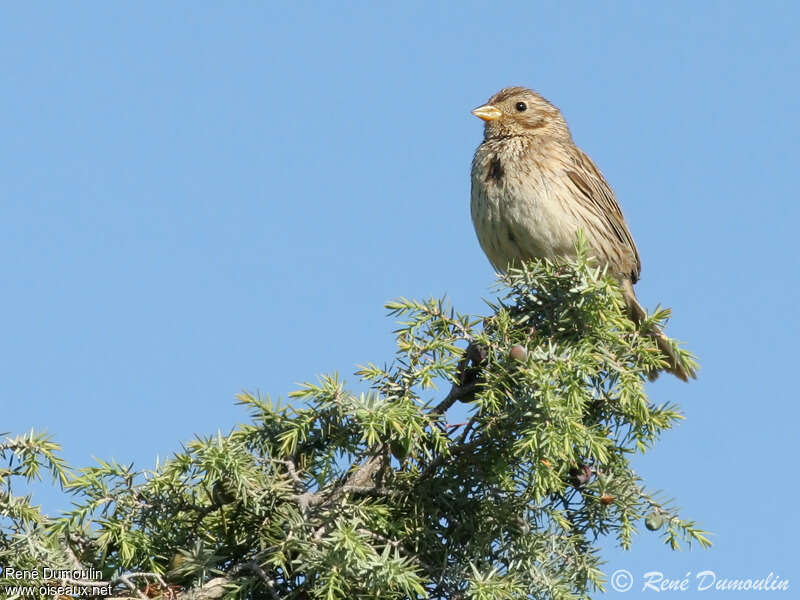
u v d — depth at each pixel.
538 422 8.01
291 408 8.34
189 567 7.73
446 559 8.10
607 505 8.92
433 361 8.30
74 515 7.71
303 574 7.85
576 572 8.50
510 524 8.45
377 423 7.88
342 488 7.98
